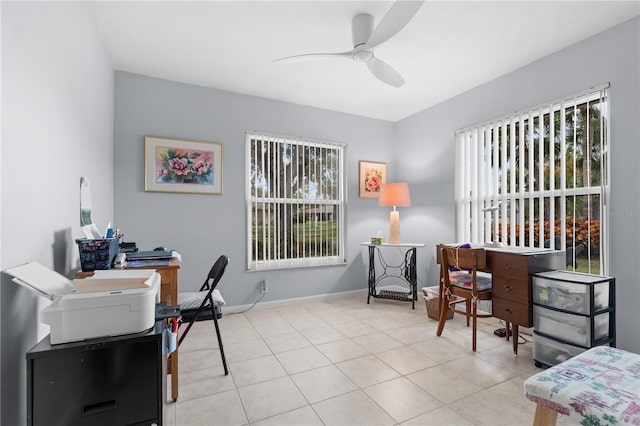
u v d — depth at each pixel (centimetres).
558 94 267
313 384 201
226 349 254
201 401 183
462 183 359
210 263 340
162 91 320
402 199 388
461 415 170
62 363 90
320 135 405
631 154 223
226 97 349
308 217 398
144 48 263
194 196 333
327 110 410
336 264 411
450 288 276
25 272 104
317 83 333
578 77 253
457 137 363
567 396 119
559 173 267
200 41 253
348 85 338
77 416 92
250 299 360
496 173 319
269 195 373
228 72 307
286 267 379
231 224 350
